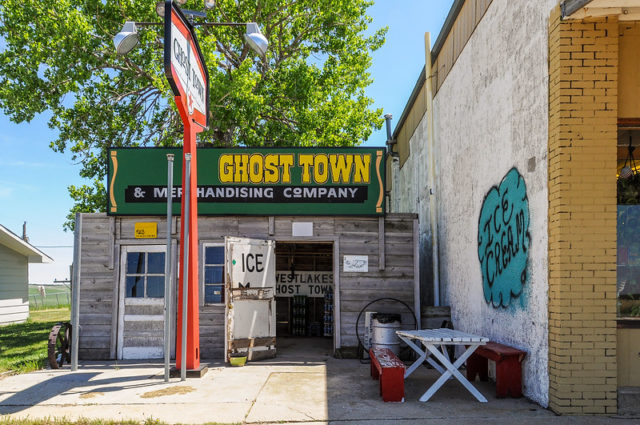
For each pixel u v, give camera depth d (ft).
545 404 18.52
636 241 18.61
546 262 18.66
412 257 32.04
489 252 25.07
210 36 52.31
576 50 18.01
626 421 16.72
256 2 58.34
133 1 54.03
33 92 51.75
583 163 17.84
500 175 23.73
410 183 50.34
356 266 31.89
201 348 31.24
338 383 23.25
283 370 26.66
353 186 32.04
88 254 32.12
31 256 70.85
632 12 17.47
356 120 61.98
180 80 23.61
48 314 78.23
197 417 17.66
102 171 57.06
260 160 32.17
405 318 31.65
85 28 49.65
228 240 29.48
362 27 63.72
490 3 25.43
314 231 32.09
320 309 45.24
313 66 60.34
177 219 31.94
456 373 20.01
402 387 19.81
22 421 16.97
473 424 16.60
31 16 49.65
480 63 26.94
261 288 30.68
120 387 22.54
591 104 17.93
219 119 49.26
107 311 31.65
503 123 23.44
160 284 31.81
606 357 17.43
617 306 18.34
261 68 60.75
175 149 32.14
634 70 18.42
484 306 25.76
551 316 18.19
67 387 22.65
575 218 17.75
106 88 56.54
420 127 44.27
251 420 17.30
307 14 60.39
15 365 28.81
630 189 18.80
